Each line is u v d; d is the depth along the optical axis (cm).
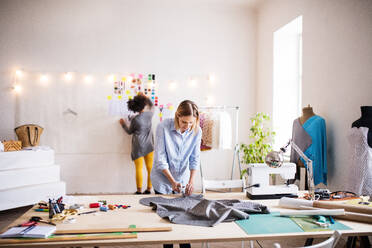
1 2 427
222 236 129
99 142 452
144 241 124
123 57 459
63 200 183
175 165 216
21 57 432
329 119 304
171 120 216
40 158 370
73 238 125
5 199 328
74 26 446
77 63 447
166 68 470
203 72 481
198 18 480
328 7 304
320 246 117
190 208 163
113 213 163
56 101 441
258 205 171
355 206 156
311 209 165
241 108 491
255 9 491
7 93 428
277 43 431
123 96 457
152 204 170
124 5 459
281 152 192
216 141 399
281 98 432
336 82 293
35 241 122
